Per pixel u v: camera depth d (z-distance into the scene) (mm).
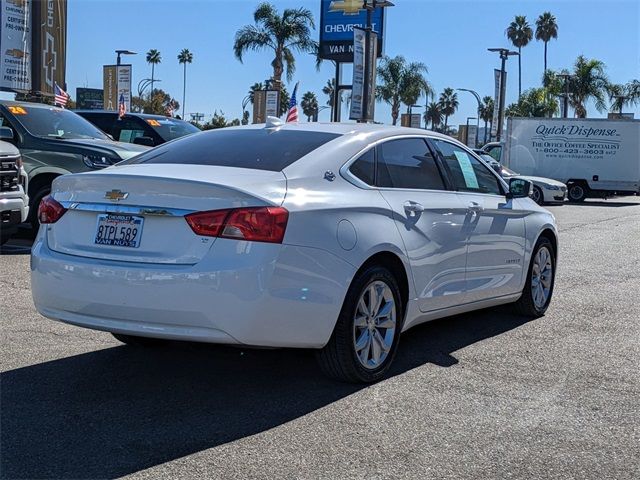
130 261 4398
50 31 20953
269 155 5004
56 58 21297
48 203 4895
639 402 4867
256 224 4250
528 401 4840
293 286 4367
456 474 3740
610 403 4836
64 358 5555
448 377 5301
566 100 47875
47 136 10992
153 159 5320
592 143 29719
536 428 4379
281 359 5641
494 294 6457
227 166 4855
